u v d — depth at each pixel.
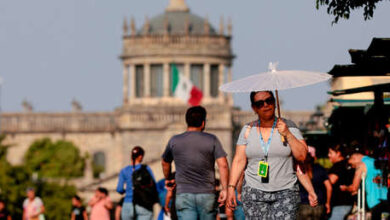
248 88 31.27
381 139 41.81
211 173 36.81
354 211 45.94
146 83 196.50
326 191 42.12
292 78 31.27
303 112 166.00
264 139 31.52
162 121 191.12
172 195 42.66
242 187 32.12
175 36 196.88
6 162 149.12
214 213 37.06
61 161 190.88
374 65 36.12
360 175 41.56
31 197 73.56
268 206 31.58
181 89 173.12
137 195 46.03
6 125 196.00
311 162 42.53
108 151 196.38
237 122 185.00
